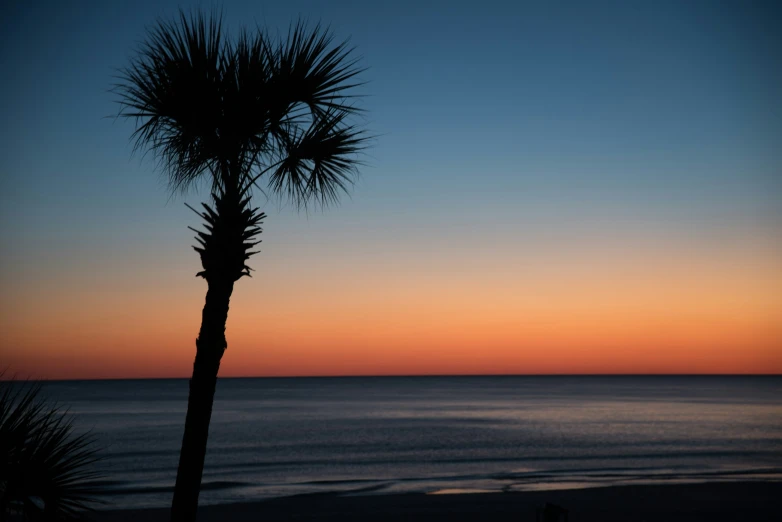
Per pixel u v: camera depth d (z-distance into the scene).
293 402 112.81
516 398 127.06
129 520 16.55
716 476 26.38
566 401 112.62
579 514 16.78
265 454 37.56
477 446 41.34
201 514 17.66
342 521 16.45
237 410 87.12
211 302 6.69
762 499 19.03
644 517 16.36
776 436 47.19
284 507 18.80
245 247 6.84
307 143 7.44
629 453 36.62
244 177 7.28
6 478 4.80
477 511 17.66
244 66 6.72
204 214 6.79
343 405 101.19
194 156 7.01
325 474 29.17
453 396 140.50
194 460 6.47
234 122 6.76
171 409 88.00
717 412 78.19
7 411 4.92
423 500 19.75
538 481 25.61
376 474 28.98
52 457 5.08
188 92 6.55
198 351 6.66
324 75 7.14
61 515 5.16
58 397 133.62
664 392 160.00
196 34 6.66
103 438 47.31
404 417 71.62
